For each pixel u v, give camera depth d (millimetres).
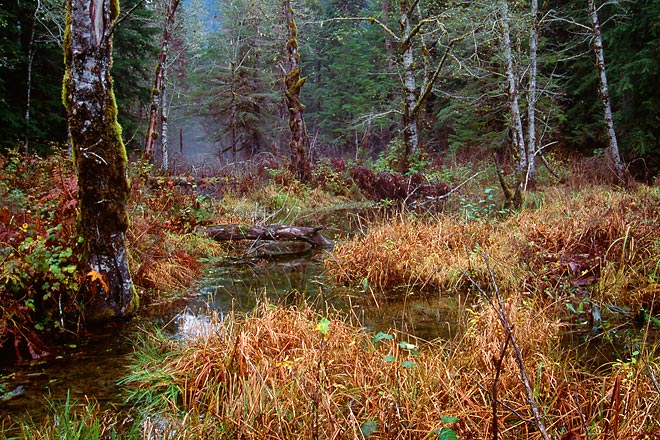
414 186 12617
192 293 6172
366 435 2684
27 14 16172
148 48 21938
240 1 26938
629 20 14844
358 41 33000
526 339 3895
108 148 4680
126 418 3139
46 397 3434
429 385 3197
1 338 4133
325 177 17219
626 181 12227
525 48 18266
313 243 9281
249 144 28422
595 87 17969
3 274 4141
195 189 13969
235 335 3877
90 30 4445
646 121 14531
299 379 3158
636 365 3076
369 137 28031
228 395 3174
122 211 4910
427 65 17109
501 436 2662
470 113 20641
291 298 5961
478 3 13781
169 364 3760
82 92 4520
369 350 3738
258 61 28641
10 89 16438
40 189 7883
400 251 6785
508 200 10078
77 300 4844
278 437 2723
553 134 19094
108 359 4094
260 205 14086
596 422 2766
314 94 37000
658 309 4746
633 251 5559
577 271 5531
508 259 6051
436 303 5625
